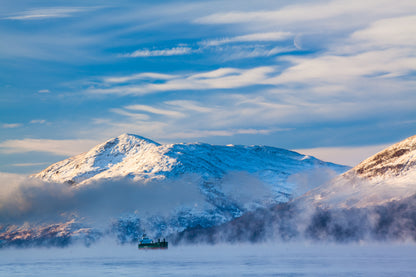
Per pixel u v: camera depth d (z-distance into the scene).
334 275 171.88
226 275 179.12
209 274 183.25
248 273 184.38
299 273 180.38
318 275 173.38
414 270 180.88
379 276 166.25
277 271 188.25
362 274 172.50
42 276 187.62
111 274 189.88
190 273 187.75
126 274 188.75
